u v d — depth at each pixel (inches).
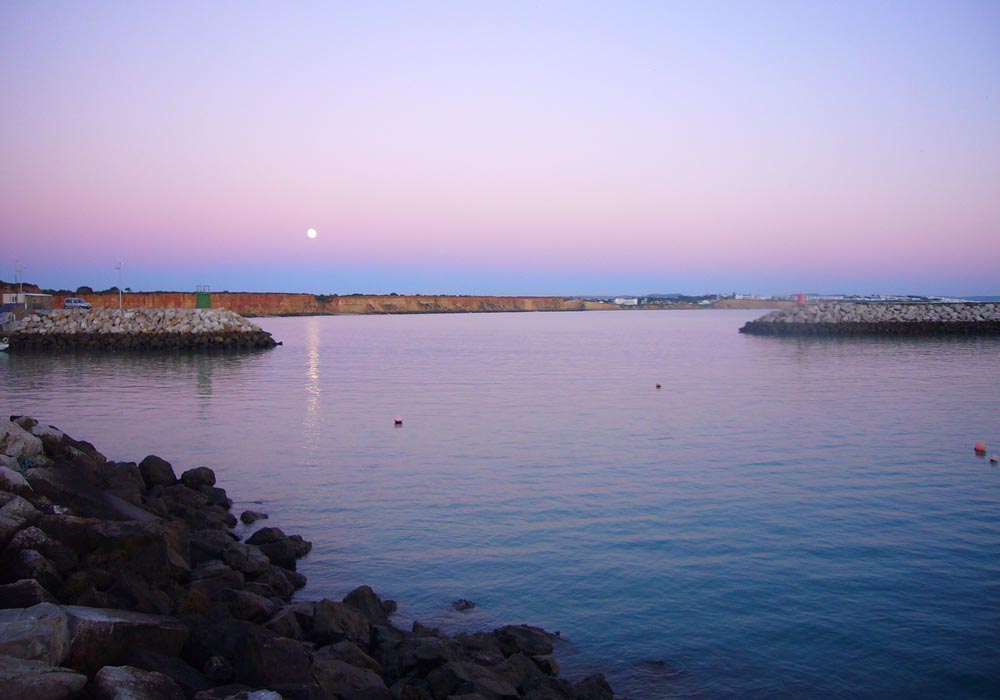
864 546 598.9
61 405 1374.3
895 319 3437.5
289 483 812.6
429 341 3373.5
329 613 437.1
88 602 388.2
